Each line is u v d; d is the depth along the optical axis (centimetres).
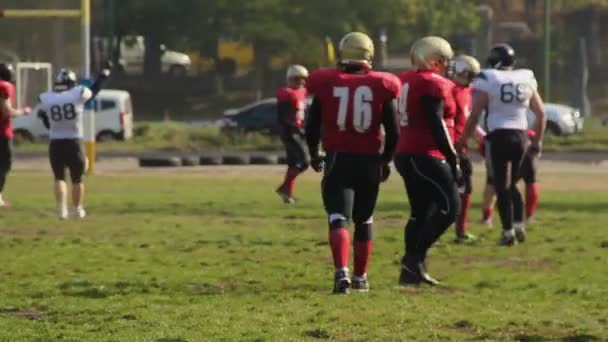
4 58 13838
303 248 4881
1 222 6028
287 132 7212
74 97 6150
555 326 3088
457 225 5144
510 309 3344
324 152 3684
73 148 6178
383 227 5778
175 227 5788
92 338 2898
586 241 5144
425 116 3869
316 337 2908
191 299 3516
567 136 15912
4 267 4281
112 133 16238
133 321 3134
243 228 5747
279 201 7400
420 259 3891
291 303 3425
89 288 3738
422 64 3922
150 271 4178
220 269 4238
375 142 3631
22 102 14062
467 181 5100
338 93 3606
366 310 3281
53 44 13800
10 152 6938
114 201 7375
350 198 3631
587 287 3800
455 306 3375
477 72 4969
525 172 5728
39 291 3678
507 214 5000
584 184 9156
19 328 3048
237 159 11869
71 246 4962
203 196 7812
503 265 4391
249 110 16100
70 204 7169
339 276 3616
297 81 7194
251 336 2903
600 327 3080
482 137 5291
